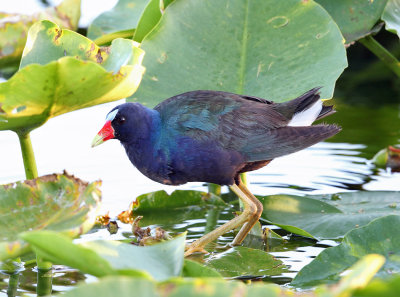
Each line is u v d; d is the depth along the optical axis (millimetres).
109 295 4207
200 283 4301
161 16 9570
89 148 10656
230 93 7758
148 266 5320
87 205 6074
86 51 7492
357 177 9695
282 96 8445
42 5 14398
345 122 11719
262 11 9086
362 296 4375
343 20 10227
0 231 6016
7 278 6922
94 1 14719
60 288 6652
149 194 9031
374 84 13344
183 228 8438
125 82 6562
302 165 10281
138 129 7426
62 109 6730
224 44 8969
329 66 8578
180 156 7398
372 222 6469
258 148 7387
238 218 7738
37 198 6414
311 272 6355
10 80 6070
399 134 11109
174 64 8867
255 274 6891
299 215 8180
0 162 9992
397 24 9734
